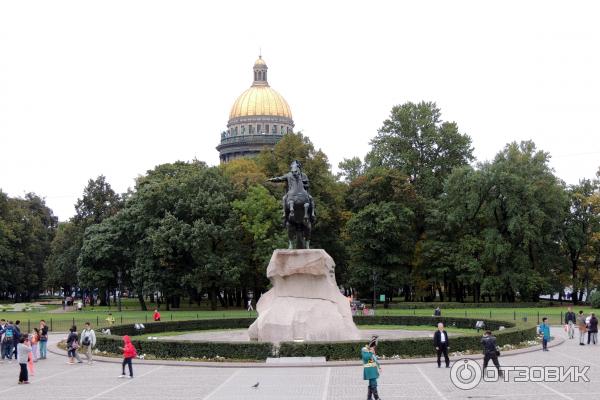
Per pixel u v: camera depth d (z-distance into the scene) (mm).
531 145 100312
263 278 95875
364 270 95000
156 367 35562
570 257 105750
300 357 36281
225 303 105312
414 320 64812
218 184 95000
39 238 144250
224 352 37500
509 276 91688
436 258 97938
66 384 30312
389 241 95875
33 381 31625
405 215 94875
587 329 46906
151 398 25938
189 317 75438
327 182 100000
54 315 81250
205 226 87812
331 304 42250
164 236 87062
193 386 28781
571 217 102688
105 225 98312
